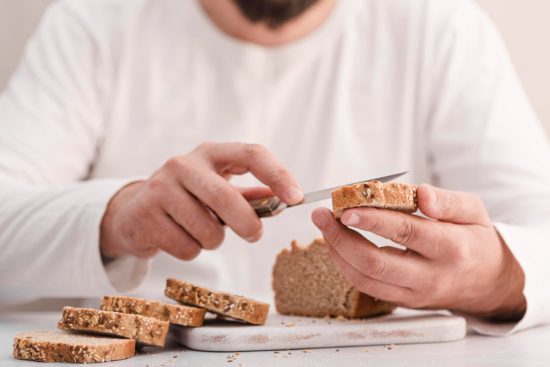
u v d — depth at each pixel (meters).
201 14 1.45
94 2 1.54
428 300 0.83
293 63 1.44
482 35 1.51
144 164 1.47
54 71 1.46
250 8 1.38
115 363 0.72
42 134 1.40
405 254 0.81
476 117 1.40
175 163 0.91
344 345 0.80
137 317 0.76
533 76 1.76
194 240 0.93
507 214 1.23
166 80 1.47
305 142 1.45
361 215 0.74
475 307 0.89
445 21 1.50
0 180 1.18
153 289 1.34
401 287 0.81
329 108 1.46
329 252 0.86
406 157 1.46
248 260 1.40
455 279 0.82
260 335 0.78
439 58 1.47
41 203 1.08
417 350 0.78
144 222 0.93
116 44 1.48
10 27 1.78
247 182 1.40
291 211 1.40
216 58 1.45
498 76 1.45
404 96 1.46
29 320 1.02
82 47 1.48
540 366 0.69
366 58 1.48
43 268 1.05
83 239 1.01
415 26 1.49
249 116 1.44
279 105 1.45
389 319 0.87
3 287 1.10
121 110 1.47
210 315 0.91
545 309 0.90
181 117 1.46
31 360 0.74
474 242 0.82
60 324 0.78
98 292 1.05
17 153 1.37
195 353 0.77
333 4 1.46
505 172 1.30
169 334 0.84
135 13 1.48
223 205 0.86
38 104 1.43
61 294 1.08
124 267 1.04
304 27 1.43
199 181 0.87
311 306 0.93
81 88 1.46
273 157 0.87
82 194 1.05
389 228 0.76
